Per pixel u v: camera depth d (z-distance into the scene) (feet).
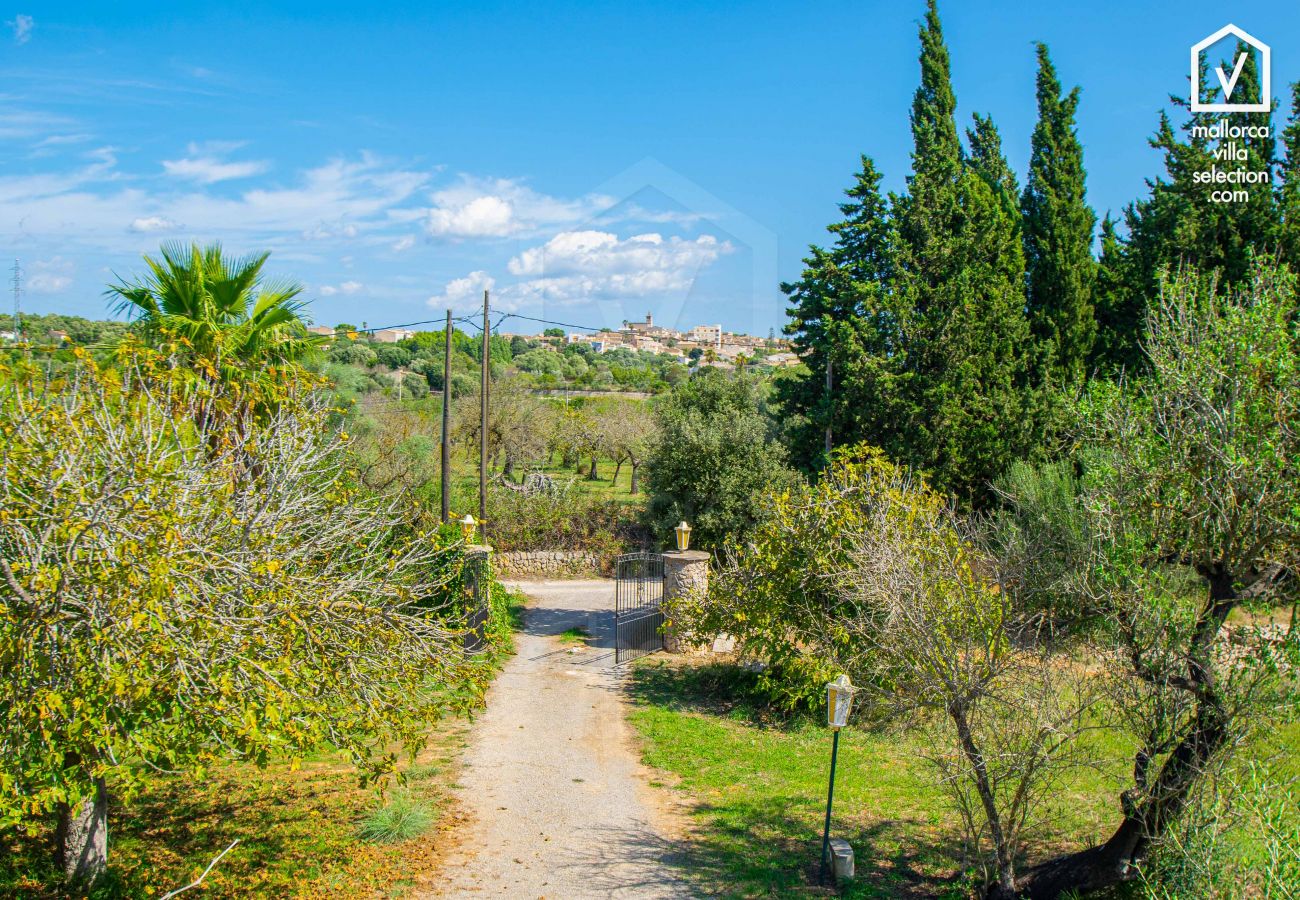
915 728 29.91
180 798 30.60
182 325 33.83
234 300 36.29
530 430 132.26
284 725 20.70
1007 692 25.31
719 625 47.93
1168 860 22.65
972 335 64.85
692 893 25.68
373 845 27.66
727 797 33.81
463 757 36.83
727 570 48.55
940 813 32.22
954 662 24.58
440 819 30.19
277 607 21.27
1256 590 22.21
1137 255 72.33
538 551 83.10
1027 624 27.58
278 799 30.91
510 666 52.39
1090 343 72.38
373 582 25.00
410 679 25.03
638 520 78.02
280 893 24.07
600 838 29.45
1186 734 22.68
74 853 22.67
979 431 63.82
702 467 65.31
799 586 43.21
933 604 26.16
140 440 20.34
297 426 24.48
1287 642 20.49
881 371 63.62
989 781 25.21
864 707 42.86
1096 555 23.84
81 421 19.77
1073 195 72.54
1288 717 21.21
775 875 27.04
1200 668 22.20
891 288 65.92
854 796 34.04
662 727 41.91
